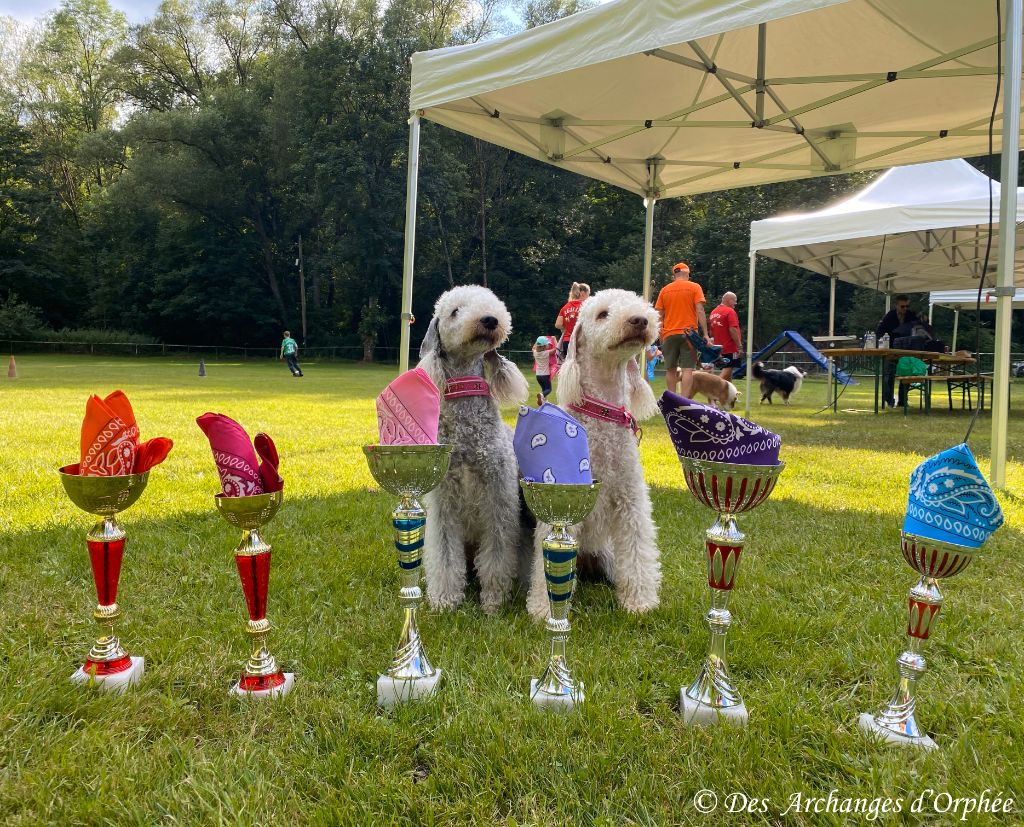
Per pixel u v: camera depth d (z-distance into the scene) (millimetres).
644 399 2902
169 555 3076
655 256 31500
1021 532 3648
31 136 38156
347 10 31359
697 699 1833
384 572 3006
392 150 30469
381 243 31562
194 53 39531
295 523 3764
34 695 1834
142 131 33344
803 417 10680
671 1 4227
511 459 2883
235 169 34844
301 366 30453
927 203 8914
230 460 1889
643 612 2617
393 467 1917
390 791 1483
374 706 1895
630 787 1496
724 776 1533
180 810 1418
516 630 2488
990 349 25391
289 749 1663
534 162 34188
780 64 5828
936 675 2088
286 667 2111
